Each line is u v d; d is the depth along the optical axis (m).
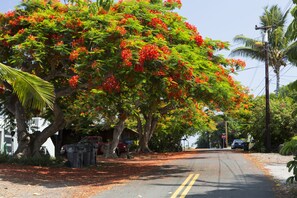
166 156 30.34
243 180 13.63
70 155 19.42
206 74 16.22
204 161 22.73
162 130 41.25
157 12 17.61
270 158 23.92
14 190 11.88
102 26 15.67
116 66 14.52
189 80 15.41
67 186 12.96
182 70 14.70
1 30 17.31
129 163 22.66
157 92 16.73
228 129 77.81
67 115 24.12
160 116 34.69
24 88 9.59
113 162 23.34
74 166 19.30
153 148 42.50
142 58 14.04
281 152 10.05
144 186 12.58
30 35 15.76
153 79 15.52
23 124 19.89
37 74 18.84
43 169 17.48
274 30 38.00
